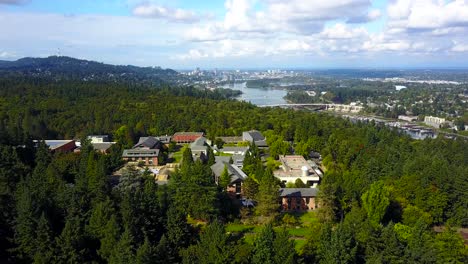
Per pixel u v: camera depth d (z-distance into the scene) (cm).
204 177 11688
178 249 8894
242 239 9262
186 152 17612
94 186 10250
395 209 12606
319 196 12481
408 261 8669
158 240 9206
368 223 9419
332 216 12144
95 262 8125
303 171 16362
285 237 8275
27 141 16625
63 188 10294
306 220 12838
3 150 13175
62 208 9462
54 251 7994
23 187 9831
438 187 13400
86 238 8688
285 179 16338
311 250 8875
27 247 8212
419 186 13300
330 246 8531
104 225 8769
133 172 13288
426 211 12988
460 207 13075
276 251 8044
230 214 12462
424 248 8950
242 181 14788
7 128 18325
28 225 8256
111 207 9219
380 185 11838
